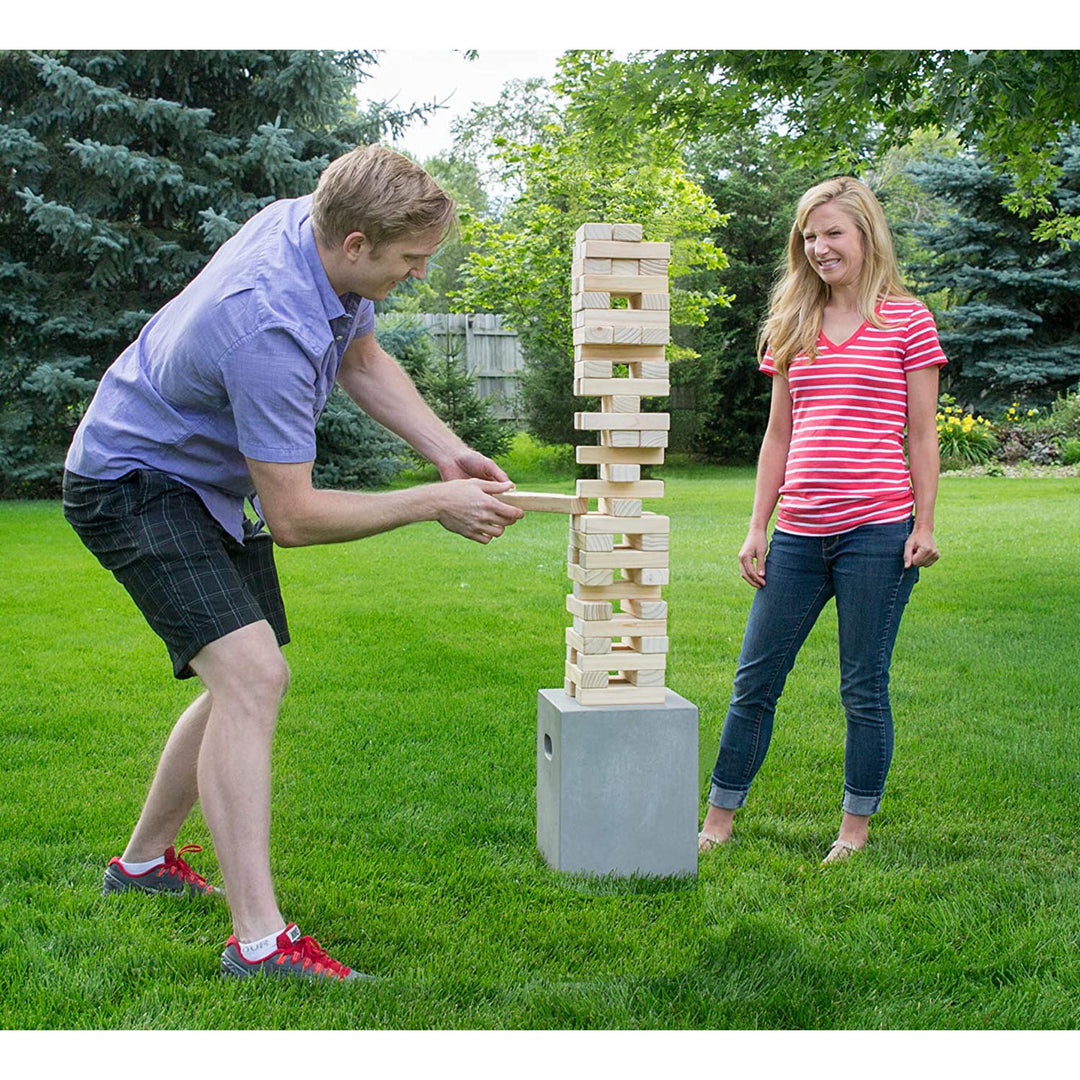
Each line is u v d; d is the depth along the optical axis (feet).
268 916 7.13
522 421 50.08
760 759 9.66
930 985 7.09
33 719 12.64
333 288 7.37
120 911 8.01
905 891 8.34
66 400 38.70
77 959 7.29
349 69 40.73
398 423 8.86
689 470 50.01
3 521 31.78
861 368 9.04
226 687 7.17
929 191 54.60
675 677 14.78
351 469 41.11
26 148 37.37
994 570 22.81
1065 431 49.14
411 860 9.02
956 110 15.37
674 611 19.06
